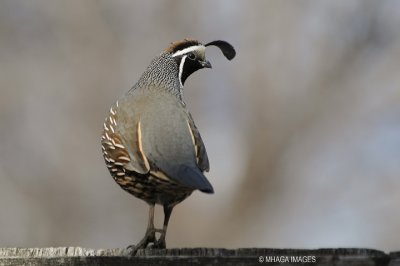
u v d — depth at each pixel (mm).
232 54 11242
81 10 18156
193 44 10797
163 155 9289
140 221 16906
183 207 17453
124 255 8117
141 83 10383
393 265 7660
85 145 17469
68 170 17203
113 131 9773
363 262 7672
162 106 9727
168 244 17219
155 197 9672
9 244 16812
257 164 18078
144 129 9516
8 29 18188
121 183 9805
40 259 8234
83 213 17031
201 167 9453
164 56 10570
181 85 10641
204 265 7910
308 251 7793
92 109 17734
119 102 10055
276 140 18203
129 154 9508
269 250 7887
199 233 17438
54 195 17125
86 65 17953
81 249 8352
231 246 17531
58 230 16953
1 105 17641
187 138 9422
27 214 17000
